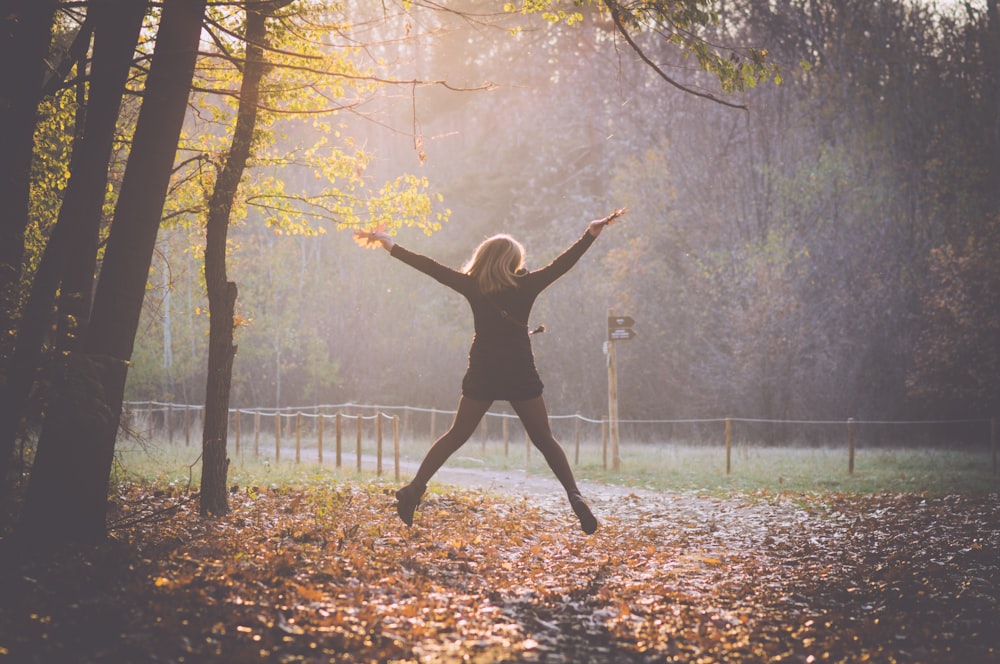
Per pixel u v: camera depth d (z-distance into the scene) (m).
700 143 39.31
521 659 4.48
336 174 11.77
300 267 43.28
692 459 23.03
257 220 42.81
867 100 36.97
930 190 34.91
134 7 6.86
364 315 44.41
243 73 9.62
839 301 33.53
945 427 32.12
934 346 30.89
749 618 5.76
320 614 4.87
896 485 17.00
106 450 6.89
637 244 39.56
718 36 36.81
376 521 10.16
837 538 10.25
